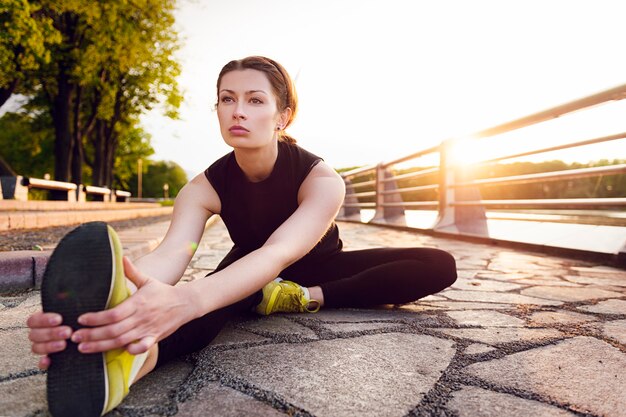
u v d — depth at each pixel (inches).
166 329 39.1
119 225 295.1
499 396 42.6
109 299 34.8
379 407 40.0
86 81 542.9
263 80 56.7
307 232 56.2
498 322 70.6
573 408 40.2
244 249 72.1
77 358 34.0
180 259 55.5
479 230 219.8
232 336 61.4
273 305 69.1
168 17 561.9
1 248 131.9
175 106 684.7
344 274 76.1
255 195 65.0
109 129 704.4
